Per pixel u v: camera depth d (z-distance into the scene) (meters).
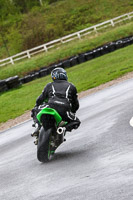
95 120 32.34
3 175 22.03
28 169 21.31
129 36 139.50
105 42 142.00
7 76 137.88
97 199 12.95
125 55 99.94
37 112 22.59
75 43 150.00
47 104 21.69
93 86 66.62
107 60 100.44
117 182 14.11
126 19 165.88
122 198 12.38
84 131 28.70
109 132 24.88
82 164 18.52
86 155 20.27
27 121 51.16
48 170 19.44
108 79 68.81
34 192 16.19
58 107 21.41
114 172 15.50
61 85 22.59
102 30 164.62
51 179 17.47
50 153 22.11
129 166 15.66
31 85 101.00
